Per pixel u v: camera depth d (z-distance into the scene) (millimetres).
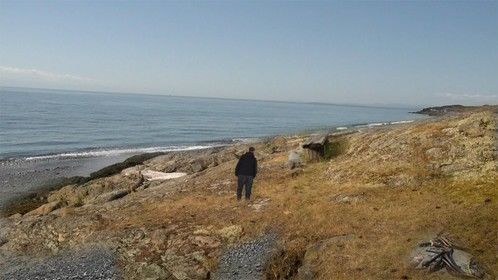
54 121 117875
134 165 51781
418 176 22891
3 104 177250
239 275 17797
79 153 68812
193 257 19438
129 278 19062
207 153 51719
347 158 29359
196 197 27047
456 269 14172
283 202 23156
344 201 21719
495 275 13961
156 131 111562
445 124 28500
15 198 39219
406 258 15375
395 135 29594
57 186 44219
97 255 21438
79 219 25531
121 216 25469
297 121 186375
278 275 17203
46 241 24047
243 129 132250
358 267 15586
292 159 31531
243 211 23125
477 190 19844
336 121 188625
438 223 17500
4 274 21094
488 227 16453
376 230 18031
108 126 115125
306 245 18328
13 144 74500
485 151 23031
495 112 27203
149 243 21297
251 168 24547
